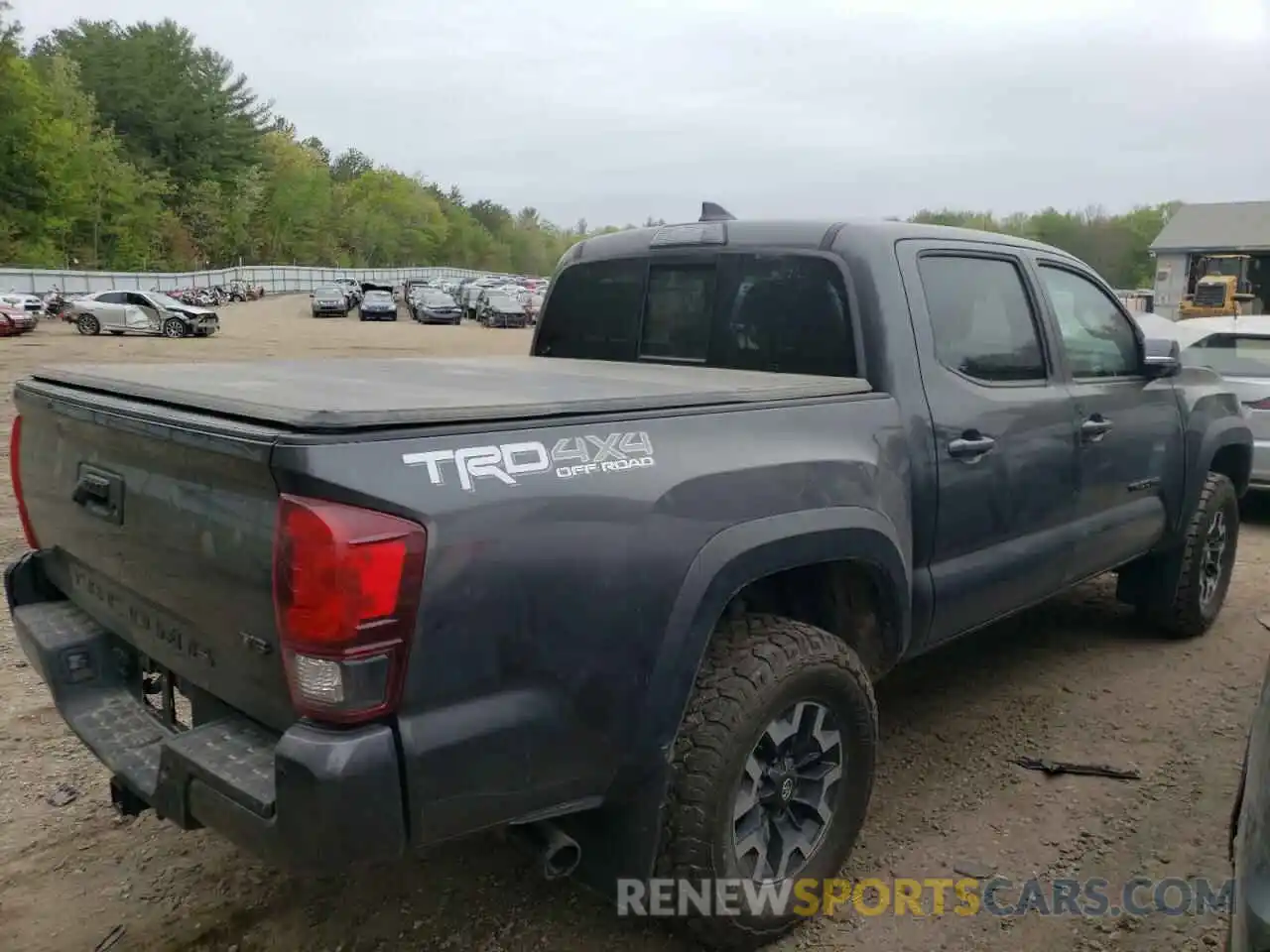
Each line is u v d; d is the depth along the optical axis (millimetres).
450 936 2906
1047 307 4062
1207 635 5461
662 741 2523
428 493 2096
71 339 29688
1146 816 3566
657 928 2949
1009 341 3867
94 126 75312
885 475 3146
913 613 3387
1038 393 3900
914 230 3625
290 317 52406
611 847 2574
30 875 3207
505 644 2215
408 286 70188
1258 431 7992
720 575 2588
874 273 3414
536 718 2285
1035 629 5539
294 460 1982
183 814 2305
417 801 2111
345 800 2006
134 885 3158
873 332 3365
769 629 2814
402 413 2145
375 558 2006
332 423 2037
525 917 2994
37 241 61938
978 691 4676
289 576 2012
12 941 2881
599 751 2422
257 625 2186
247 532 2146
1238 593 6277
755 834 2771
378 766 2045
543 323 4723
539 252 167500
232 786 2158
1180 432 4848
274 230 102125
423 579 2074
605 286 4406
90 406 2611
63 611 3121
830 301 3490
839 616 3271
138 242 73312
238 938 2906
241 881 3186
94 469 2713
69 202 65812
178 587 2414
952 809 3613
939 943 2893
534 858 2449
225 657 2330
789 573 3152
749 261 3783
